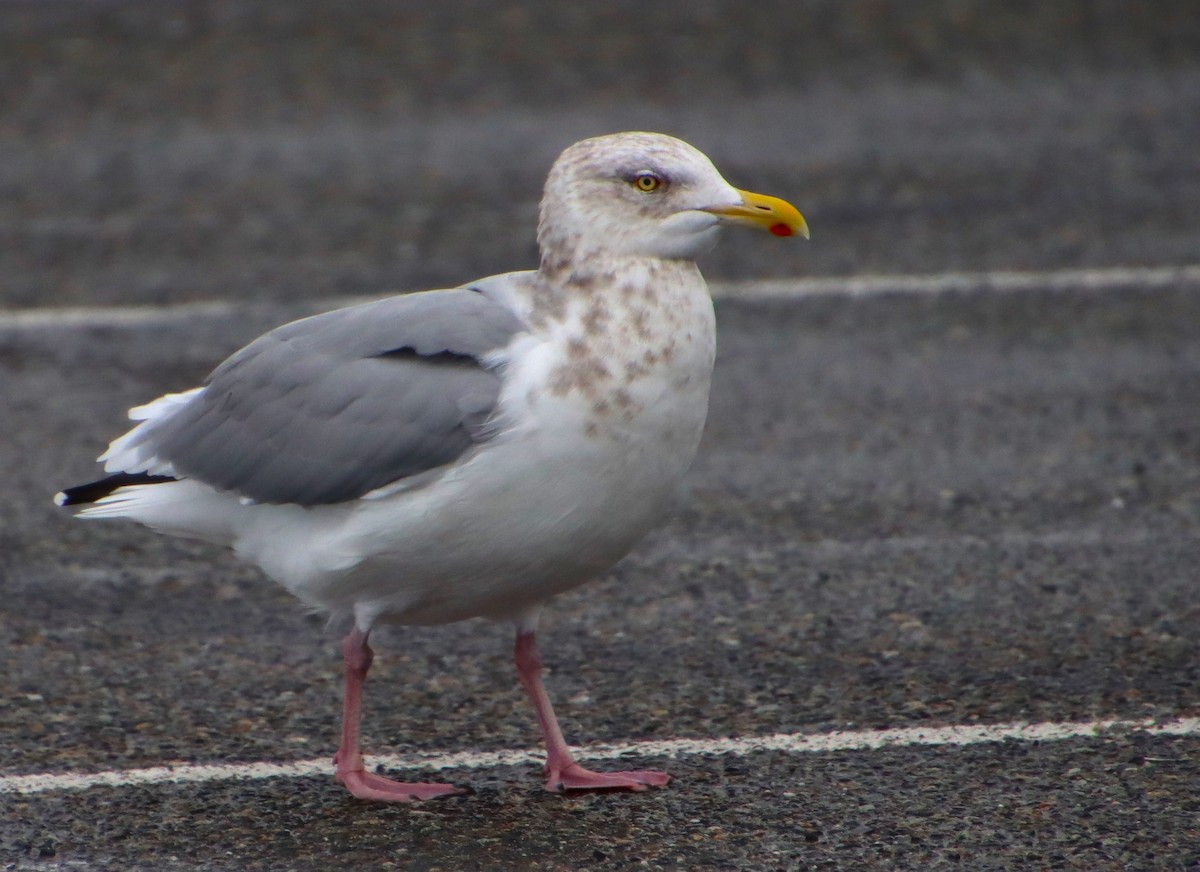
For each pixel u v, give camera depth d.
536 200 18.48
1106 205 18.16
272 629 10.45
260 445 8.24
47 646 10.13
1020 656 9.80
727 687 9.55
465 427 7.76
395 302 8.41
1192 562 11.01
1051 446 13.06
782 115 21.20
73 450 13.20
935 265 16.86
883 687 9.48
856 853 7.66
